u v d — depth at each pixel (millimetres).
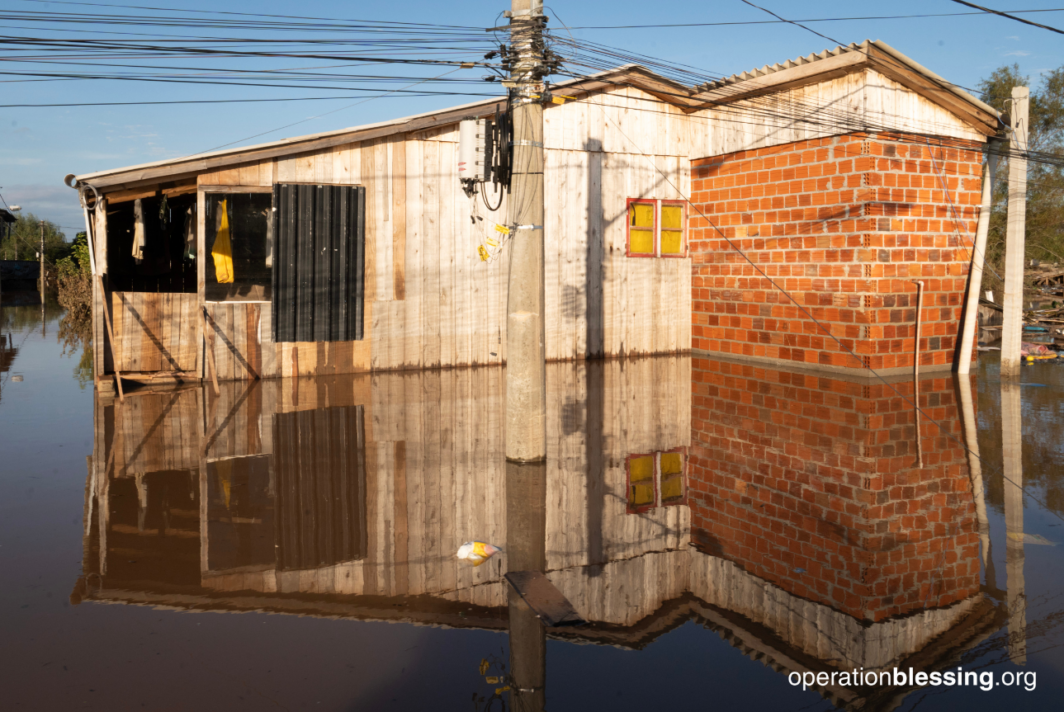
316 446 7465
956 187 11711
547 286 12836
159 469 6664
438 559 4801
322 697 3178
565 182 12812
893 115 10906
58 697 3131
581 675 3420
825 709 3152
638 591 4355
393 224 11531
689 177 14000
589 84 12781
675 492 6160
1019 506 5754
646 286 13773
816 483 6344
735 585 4441
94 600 4090
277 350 11094
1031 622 3955
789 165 12000
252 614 3975
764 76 12047
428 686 3283
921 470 6660
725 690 3301
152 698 3141
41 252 39688
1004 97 22719
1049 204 21266
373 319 11547
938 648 3691
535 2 6664
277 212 10805
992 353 14000
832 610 4109
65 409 9062
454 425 8367
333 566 4656
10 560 4633
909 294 11328
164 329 10789
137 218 12422
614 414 8938
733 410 9117
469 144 6773
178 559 4707
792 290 12133
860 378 11062
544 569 4664
